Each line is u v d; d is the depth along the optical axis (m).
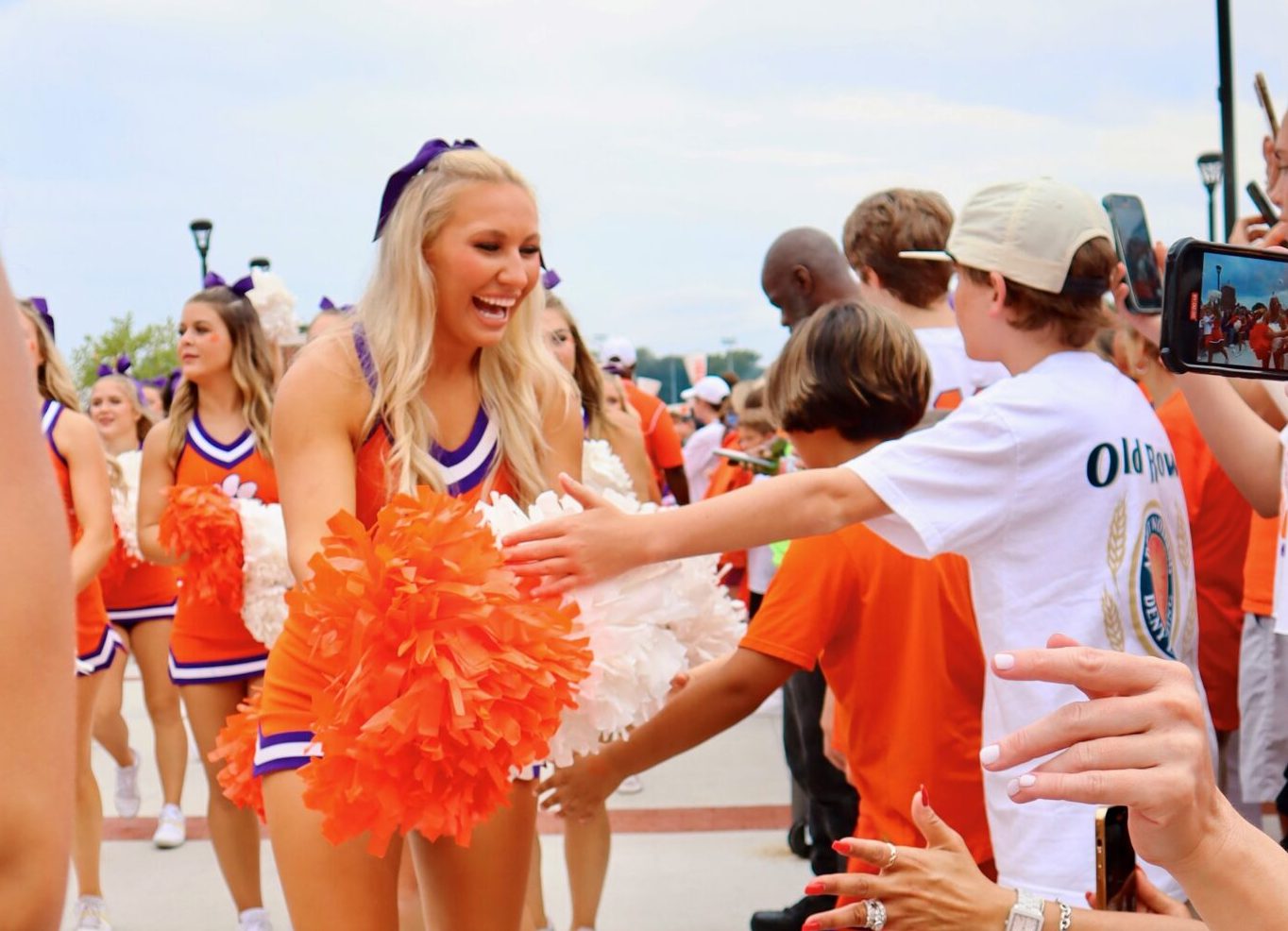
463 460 2.76
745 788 6.66
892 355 2.84
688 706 2.66
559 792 2.64
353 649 2.04
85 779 4.85
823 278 5.05
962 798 2.64
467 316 2.68
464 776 2.06
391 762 2.01
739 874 5.34
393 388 2.63
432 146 2.73
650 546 2.24
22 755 0.86
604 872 4.27
